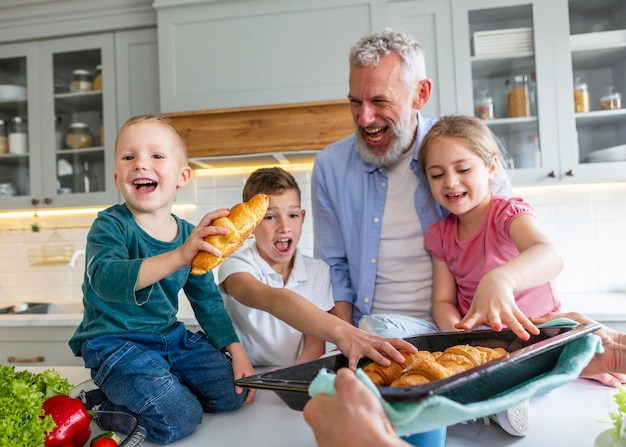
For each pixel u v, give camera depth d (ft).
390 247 4.58
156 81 7.81
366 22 6.88
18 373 2.65
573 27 7.02
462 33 6.98
